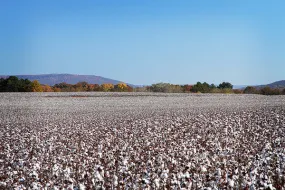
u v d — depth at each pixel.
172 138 19.17
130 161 12.31
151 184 8.70
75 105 49.88
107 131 23.48
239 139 18.38
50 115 36.53
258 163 10.85
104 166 11.50
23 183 9.48
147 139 18.17
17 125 28.08
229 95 71.25
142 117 32.88
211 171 10.22
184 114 35.19
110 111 40.59
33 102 54.59
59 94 70.62
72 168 11.30
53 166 11.66
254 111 37.28
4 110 42.53
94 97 64.62
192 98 62.94
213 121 27.78
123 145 16.91
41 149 16.44
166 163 11.55
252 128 22.77
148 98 62.91
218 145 15.52
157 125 26.22
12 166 12.52
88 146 16.42
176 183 8.28
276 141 16.69
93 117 33.94
